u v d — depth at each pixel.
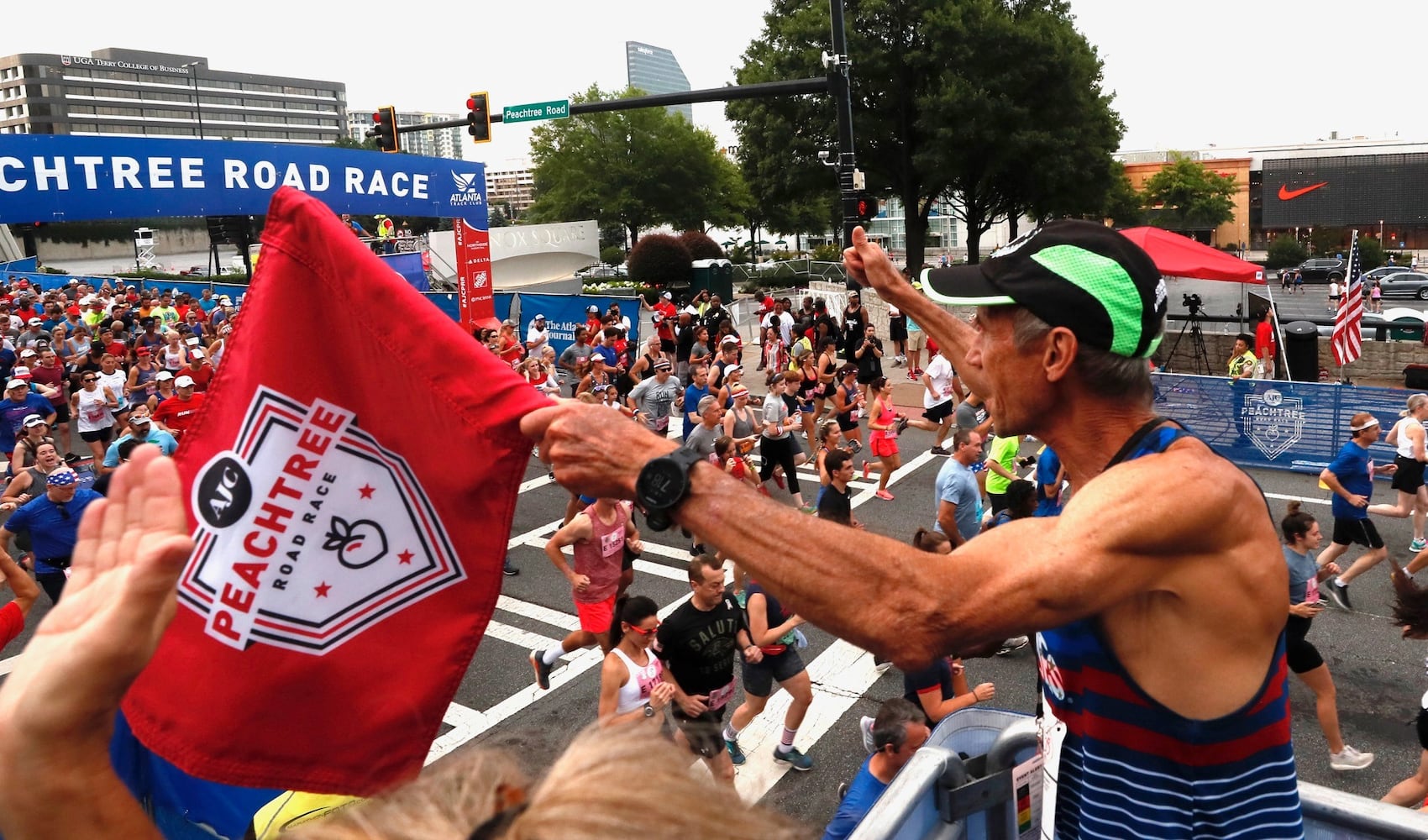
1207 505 1.18
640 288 39.09
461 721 7.35
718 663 5.87
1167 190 64.38
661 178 59.72
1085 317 1.29
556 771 0.73
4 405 13.38
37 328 19.38
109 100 170.38
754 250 68.69
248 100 190.12
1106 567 1.14
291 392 1.60
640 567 10.53
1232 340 19.30
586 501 10.61
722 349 15.45
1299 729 6.91
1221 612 1.21
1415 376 18.08
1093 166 36.19
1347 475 8.62
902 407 17.81
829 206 54.22
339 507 1.60
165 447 10.81
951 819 1.99
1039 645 1.48
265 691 1.59
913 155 35.25
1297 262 63.34
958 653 1.17
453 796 0.73
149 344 19.00
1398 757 6.53
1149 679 1.27
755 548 1.13
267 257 1.61
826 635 8.59
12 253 44.62
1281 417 13.26
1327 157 72.19
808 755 6.77
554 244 37.91
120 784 0.81
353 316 1.59
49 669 0.76
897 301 2.01
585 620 7.67
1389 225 71.94
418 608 1.61
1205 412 13.77
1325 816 1.89
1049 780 1.49
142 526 0.82
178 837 2.08
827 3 35.53
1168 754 1.30
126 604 0.76
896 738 4.20
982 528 9.23
